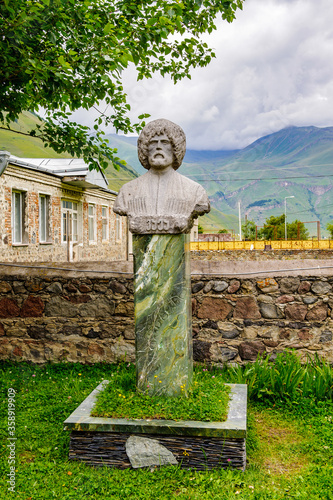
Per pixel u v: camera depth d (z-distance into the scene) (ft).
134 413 13.65
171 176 15.28
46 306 23.48
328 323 21.22
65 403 18.07
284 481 12.51
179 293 14.69
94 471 13.05
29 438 15.25
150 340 14.87
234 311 21.84
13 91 22.22
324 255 93.25
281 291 21.53
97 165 26.02
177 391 14.75
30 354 23.44
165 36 19.94
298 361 19.63
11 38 19.11
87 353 23.00
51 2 18.78
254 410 17.66
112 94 23.38
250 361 21.49
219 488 11.96
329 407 17.47
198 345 21.99
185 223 14.43
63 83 19.97
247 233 202.18
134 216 14.74
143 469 13.10
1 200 47.01
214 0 24.21
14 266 23.90
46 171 55.06
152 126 15.25
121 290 22.88
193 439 13.05
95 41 20.01
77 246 65.46
